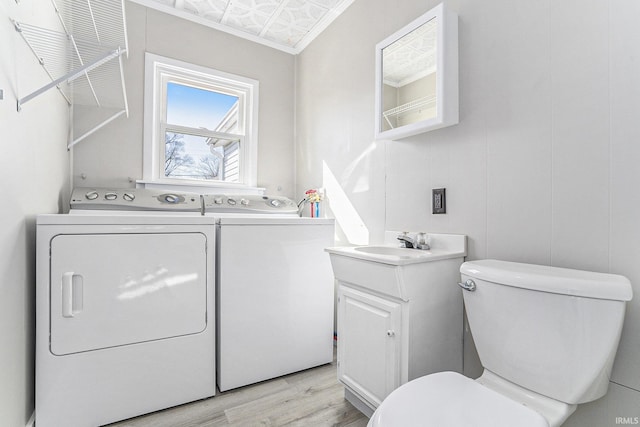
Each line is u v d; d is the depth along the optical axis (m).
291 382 1.83
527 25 1.23
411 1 1.74
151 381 1.53
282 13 2.38
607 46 1.02
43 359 1.33
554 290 0.90
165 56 2.37
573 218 1.09
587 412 1.04
